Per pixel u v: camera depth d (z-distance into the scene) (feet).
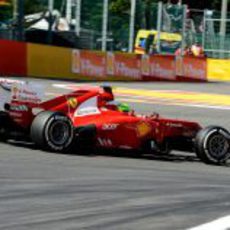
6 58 245.86
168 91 245.86
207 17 385.29
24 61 251.19
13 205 64.69
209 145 109.50
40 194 70.23
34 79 244.42
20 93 103.40
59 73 261.65
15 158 94.27
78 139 104.32
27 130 105.19
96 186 76.54
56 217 60.70
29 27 305.12
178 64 302.86
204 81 315.99
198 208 67.46
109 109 108.17
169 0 494.59
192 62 310.04
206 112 187.93
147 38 341.00
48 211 62.90
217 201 72.02
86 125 103.96
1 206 64.03
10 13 290.76
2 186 73.15
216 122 168.04
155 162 106.22
